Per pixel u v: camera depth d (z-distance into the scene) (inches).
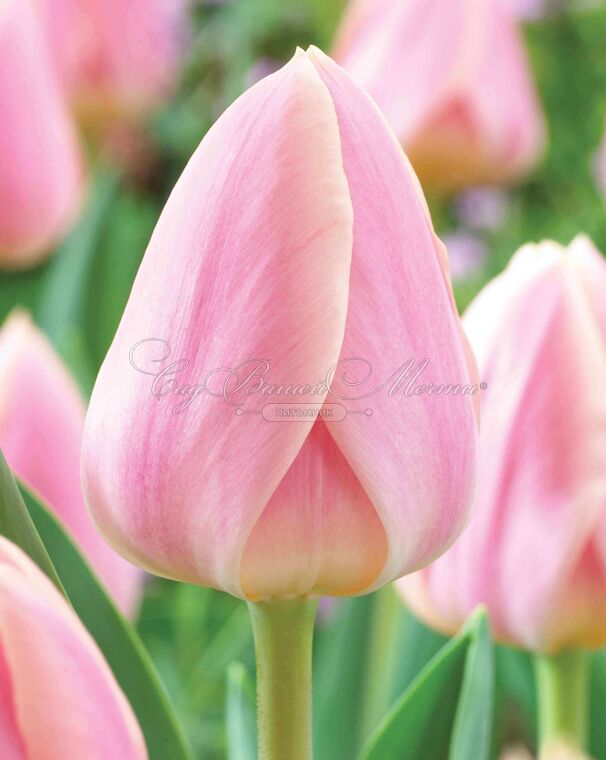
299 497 15.1
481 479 17.9
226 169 14.8
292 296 14.7
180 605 36.9
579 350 17.6
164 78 42.8
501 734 24.7
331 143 14.7
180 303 14.9
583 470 17.7
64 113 33.2
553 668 18.5
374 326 14.9
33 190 32.4
